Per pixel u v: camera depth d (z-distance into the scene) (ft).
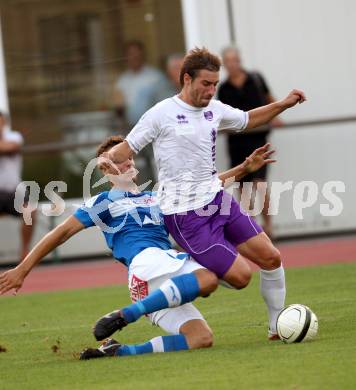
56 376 76.59
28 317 117.80
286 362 74.74
